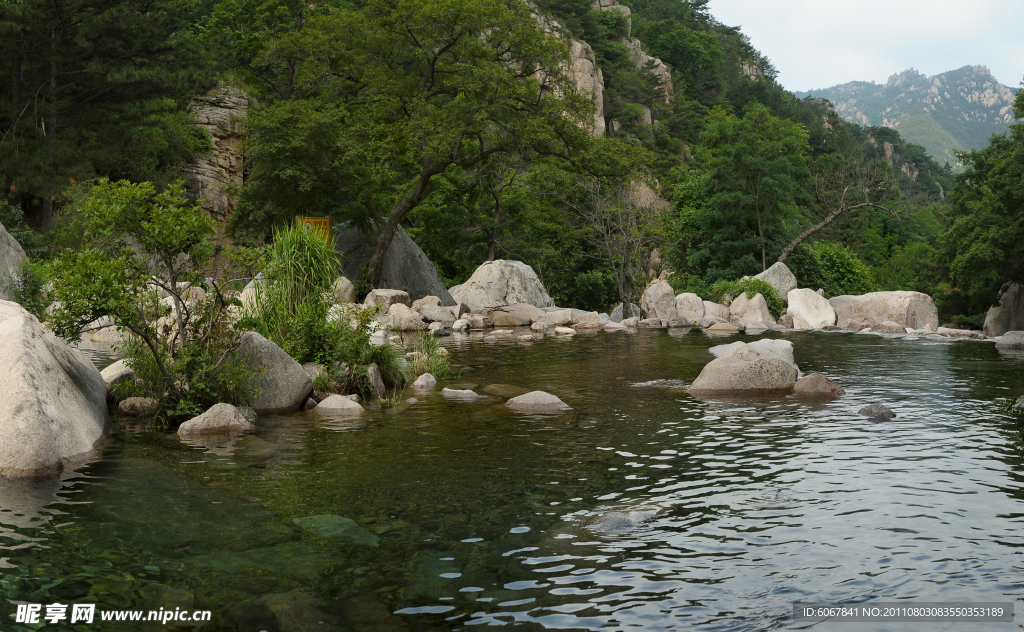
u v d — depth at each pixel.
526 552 5.30
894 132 171.12
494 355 18.31
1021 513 6.10
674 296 31.12
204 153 43.59
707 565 5.07
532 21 31.98
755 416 10.41
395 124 32.97
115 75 32.03
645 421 10.10
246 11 48.41
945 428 9.54
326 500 6.47
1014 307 39.12
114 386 10.93
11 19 29.59
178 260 10.30
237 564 5.02
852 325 28.12
